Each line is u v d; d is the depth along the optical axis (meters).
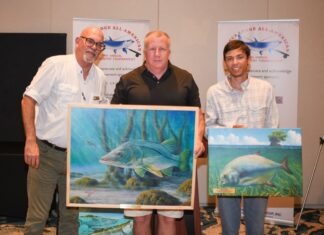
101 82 2.54
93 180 1.95
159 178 1.97
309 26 4.18
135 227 2.28
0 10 4.15
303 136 4.25
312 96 4.23
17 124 3.94
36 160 2.27
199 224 2.36
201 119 2.20
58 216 2.54
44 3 4.15
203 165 4.25
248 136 2.02
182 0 4.20
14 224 3.62
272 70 3.79
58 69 2.30
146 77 2.18
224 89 2.33
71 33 4.17
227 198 2.29
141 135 1.93
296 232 3.45
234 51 2.23
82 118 1.91
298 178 2.01
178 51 4.23
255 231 2.29
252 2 4.18
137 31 3.98
